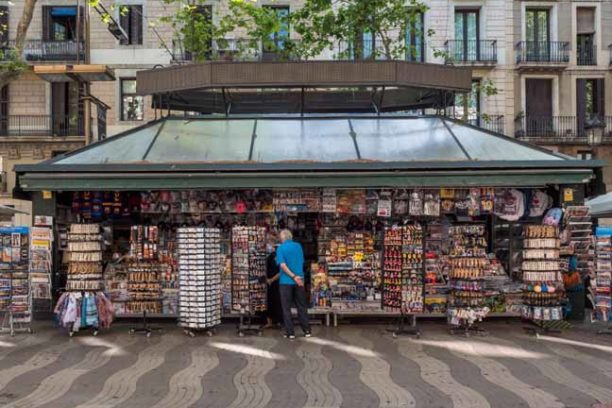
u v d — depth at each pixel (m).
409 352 8.43
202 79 12.02
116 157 10.60
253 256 9.97
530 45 29.03
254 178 9.86
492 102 29.06
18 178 10.20
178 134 11.65
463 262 9.65
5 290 9.66
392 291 9.89
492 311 10.59
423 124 12.05
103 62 28.55
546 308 9.60
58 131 28.61
